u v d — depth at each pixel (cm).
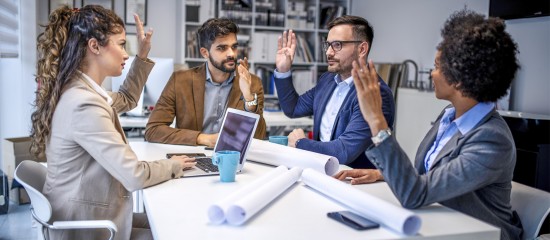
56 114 161
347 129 217
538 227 158
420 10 502
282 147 192
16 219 371
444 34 150
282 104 269
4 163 407
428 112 442
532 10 367
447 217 136
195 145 233
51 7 548
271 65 604
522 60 392
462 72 143
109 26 165
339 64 229
